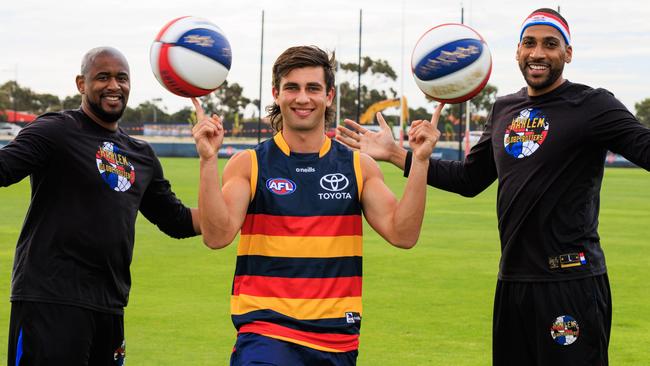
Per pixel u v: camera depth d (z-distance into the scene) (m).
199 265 12.59
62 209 5.39
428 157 4.84
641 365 7.51
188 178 33.00
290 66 4.86
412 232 4.85
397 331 8.64
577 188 5.55
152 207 6.04
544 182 5.54
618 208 23.08
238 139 66.69
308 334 4.73
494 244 15.15
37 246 5.38
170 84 4.93
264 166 4.89
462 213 21.06
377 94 78.00
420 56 5.24
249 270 4.84
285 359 4.66
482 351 7.90
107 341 5.58
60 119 5.49
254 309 4.78
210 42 4.92
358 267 4.86
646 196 27.73
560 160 5.53
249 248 4.85
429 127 4.81
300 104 4.86
